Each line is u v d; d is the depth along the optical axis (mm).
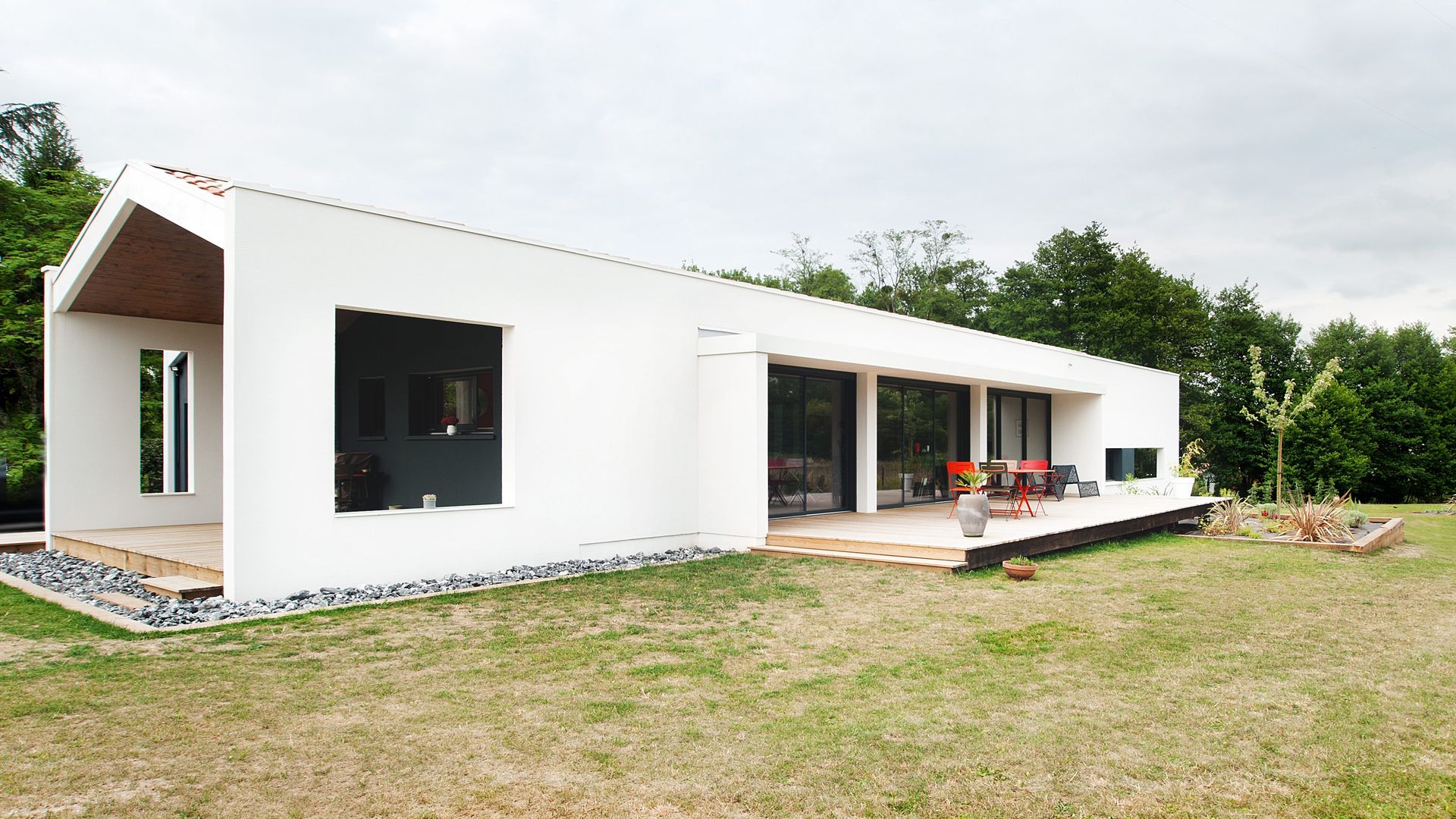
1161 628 6445
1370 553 11367
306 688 4746
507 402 9008
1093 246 36594
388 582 7965
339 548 7637
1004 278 39562
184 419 14836
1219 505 14742
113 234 9383
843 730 4129
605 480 9883
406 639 5910
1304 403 16594
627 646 5754
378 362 11945
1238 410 33469
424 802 3291
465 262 8570
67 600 7211
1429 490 30891
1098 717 4371
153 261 10055
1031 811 3270
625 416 10133
